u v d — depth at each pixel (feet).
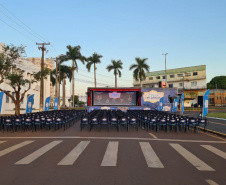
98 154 25.23
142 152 26.45
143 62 167.63
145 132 45.78
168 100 118.83
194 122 45.73
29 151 26.76
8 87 120.67
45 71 91.66
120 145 30.78
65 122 48.83
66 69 194.39
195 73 229.66
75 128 52.60
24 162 21.83
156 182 16.42
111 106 109.60
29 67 154.40
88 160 22.61
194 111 151.94
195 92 226.58
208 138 38.58
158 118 47.09
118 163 21.56
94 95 112.57
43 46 96.99
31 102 80.43
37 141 34.01
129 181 16.58
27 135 40.70
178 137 39.32
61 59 165.58
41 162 21.84
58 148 28.55
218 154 25.96
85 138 37.09
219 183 16.35
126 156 24.40
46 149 27.94
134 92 113.91
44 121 46.47
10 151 26.78
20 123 45.50
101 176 17.70
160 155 25.11
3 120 45.32
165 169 19.74
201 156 24.89
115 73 185.68
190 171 19.22
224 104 243.60
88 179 16.98
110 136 39.52
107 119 47.16
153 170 19.39
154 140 35.50
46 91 203.51
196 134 43.70
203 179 17.19
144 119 51.57
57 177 17.43
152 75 261.44
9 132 45.11
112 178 17.22
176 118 45.88
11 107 125.18
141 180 16.83
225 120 77.25
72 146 29.91
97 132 45.19
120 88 112.98
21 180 16.76
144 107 110.93
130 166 20.58
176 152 26.76
